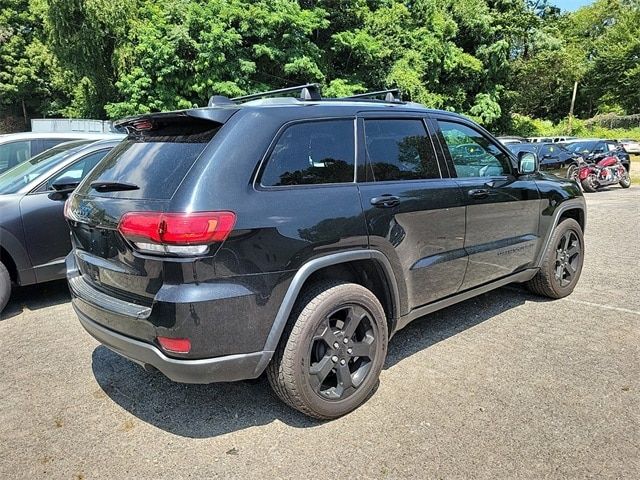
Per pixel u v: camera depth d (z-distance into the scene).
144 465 2.49
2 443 2.68
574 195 4.88
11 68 35.09
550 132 34.34
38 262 4.71
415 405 2.97
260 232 2.49
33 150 7.16
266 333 2.55
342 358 2.87
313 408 2.75
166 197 2.44
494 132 28.33
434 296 3.51
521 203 4.20
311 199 2.71
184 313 2.33
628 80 41.09
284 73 19.70
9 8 35.50
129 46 19.92
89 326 2.87
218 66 18.45
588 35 49.81
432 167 3.52
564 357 3.55
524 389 3.11
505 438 2.62
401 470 2.39
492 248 3.94
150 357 2.49
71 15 21.28
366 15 21.00
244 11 18.33
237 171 2.51
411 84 20.50
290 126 2.78
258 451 2.58
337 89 19.69
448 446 2.56
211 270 2.37
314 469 2.42
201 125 2.73
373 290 3.20
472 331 4.08
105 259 2.74
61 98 36.88
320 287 2.82
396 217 3.10
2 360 3.70
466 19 24.34
